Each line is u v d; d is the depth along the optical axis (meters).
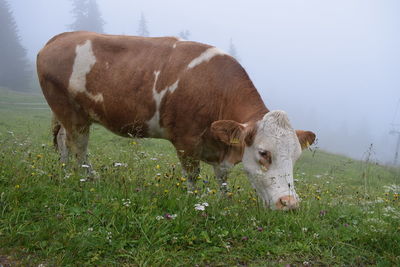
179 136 5.29
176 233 3.51
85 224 3.53
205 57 5.23
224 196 4.54
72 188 4.27
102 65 5.52
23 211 3.58
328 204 4.99
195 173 5.34
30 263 2.94
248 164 4.64
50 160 5.38
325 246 3.69
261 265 3.22
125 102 5.41
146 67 5.34
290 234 3.82
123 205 3.80
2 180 4.16
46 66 5.77
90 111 5.73
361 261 3.46
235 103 5.02
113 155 7.14
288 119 4.44
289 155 4.32
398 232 3.95
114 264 3.04
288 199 4.17
